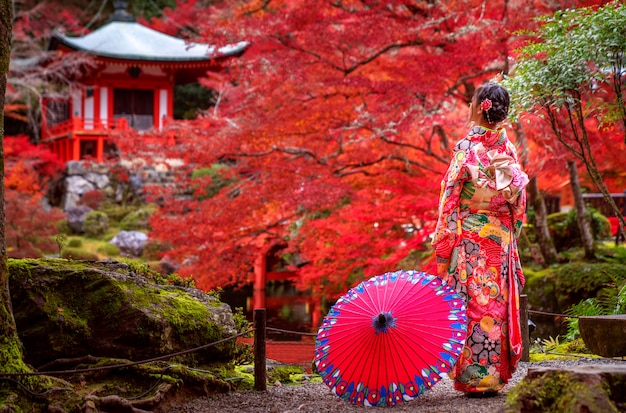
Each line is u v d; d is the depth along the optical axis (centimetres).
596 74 544
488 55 847
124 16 2902
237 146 1027
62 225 2314
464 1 920
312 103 968
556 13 561
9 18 396
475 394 411
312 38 901
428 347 389
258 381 486
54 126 2970
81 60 2470
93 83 2764
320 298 1453
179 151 1067
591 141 926
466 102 983
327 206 939
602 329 434
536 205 1084
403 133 965
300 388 498
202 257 1044
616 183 1716
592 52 529
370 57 945
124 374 436
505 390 431
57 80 2805
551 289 1002
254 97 989
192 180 1147
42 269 445
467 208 405
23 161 2286
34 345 429
